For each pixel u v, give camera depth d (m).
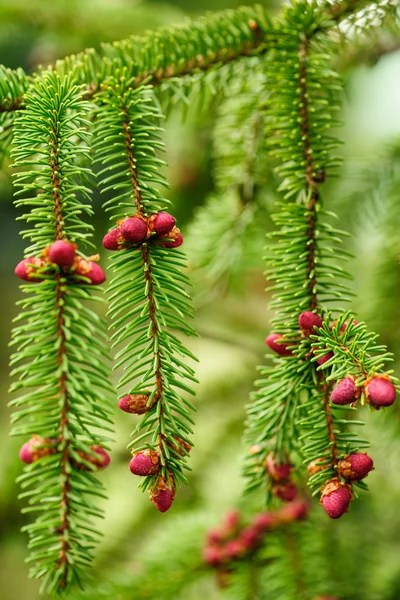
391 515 0.96
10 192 1.04
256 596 0.81
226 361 1.18
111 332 1.22
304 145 0.75
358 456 0.66
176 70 0.78
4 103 0.73
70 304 0.66
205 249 0.86
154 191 0.68
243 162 0.84
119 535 1.07
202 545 0.84
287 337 0.69
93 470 0.65
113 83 0.72
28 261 0.66
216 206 0.88
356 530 0.91
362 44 0.89
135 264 0.68
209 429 1.10
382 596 0.85
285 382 0.69
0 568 1.50
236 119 0.84
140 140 0.70
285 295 0.70
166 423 0.65
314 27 0.76
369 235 0.95
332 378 0.65
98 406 0.65
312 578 0.81
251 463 0.71
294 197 0.85
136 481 1.16
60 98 0.69
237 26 0.77
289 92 0.76
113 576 0.84
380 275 0.88
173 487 0.65
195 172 1.17
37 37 1.13
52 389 0.65
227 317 1.30
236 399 1.13
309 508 0.83
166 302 0.67
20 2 1.04
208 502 1.04
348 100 0.85
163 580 0.82
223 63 0.78
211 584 0.93
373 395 0.64
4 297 1.87
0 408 1.66
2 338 1.81
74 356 0.66
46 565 0.65
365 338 0.67
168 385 0.66
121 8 1.10
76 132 0.68
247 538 0.82
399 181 0.90
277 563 0.82
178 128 1.10
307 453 0.67
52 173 0.67
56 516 0.65
